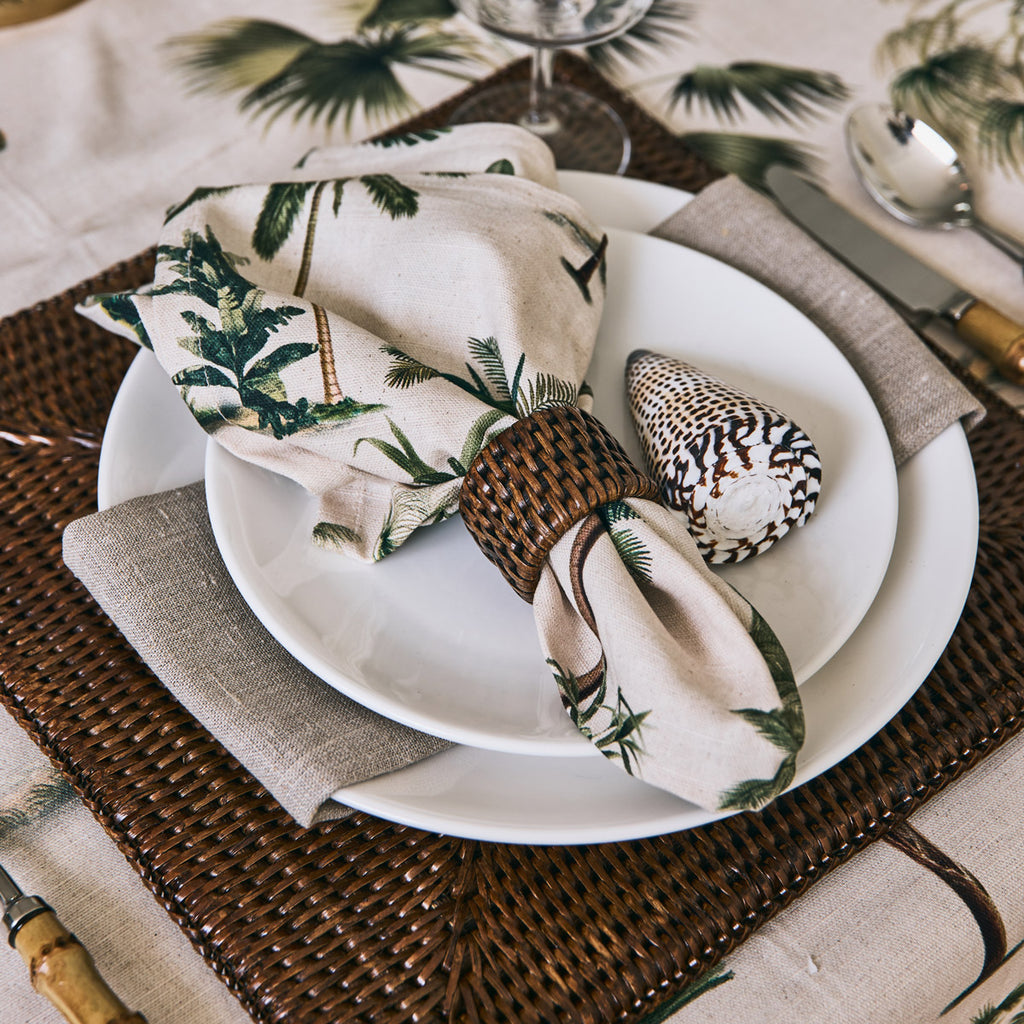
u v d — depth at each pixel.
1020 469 0.53
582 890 0.40
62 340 0.57
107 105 0.75
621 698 0.38
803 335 0.52
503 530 0.41
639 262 0.56
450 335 0.47
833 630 0.42
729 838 0.41
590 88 0.75
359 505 0.45
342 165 0.57
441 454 0.43
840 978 0.40
